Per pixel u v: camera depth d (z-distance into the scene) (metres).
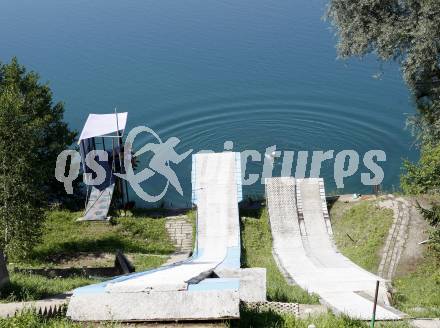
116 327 14.30
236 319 15.71
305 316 17.77
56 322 14.76
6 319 14.88
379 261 32.25
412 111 56.25
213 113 58.62
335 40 71.12
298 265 33.41
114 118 45.31
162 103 60.81
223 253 35.84
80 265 33.03
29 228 30.05
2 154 29.30
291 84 62.41
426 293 27.14
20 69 40.66
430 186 37.50
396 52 36.25
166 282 15.96
